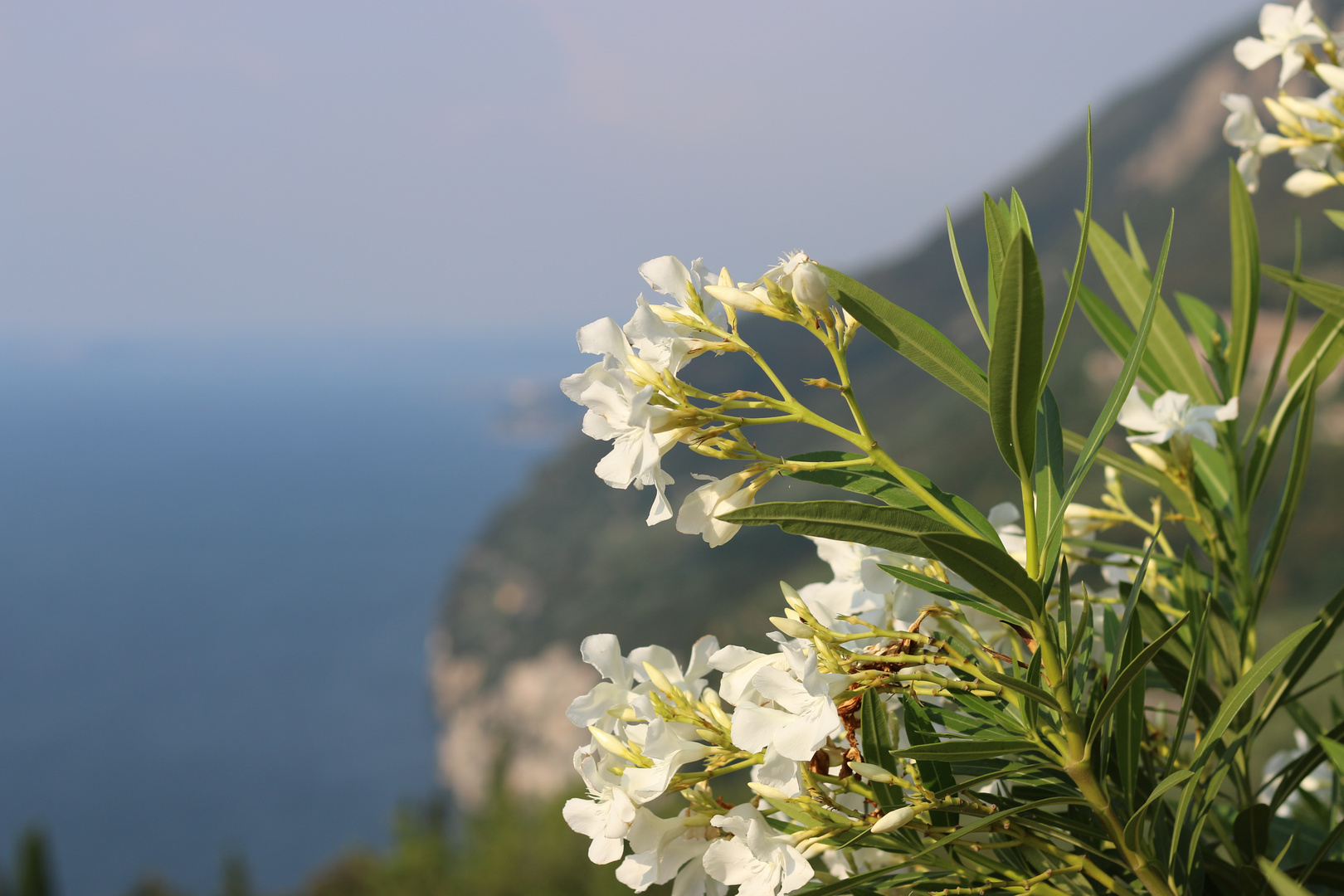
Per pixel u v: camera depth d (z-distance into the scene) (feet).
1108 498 5.82
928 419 169.17
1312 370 4.50
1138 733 3.73
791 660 3.58
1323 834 5.40
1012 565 3.11
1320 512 92.12
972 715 4.06
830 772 3.90
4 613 370.73
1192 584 4.65
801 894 3.50
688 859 3.96
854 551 4.52
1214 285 144.77
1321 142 5.92
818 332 3.52
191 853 214.28
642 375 3.65
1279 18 6.17
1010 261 2.81
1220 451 5.06
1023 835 3.82
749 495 3.59
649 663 4.24
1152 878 3.64
